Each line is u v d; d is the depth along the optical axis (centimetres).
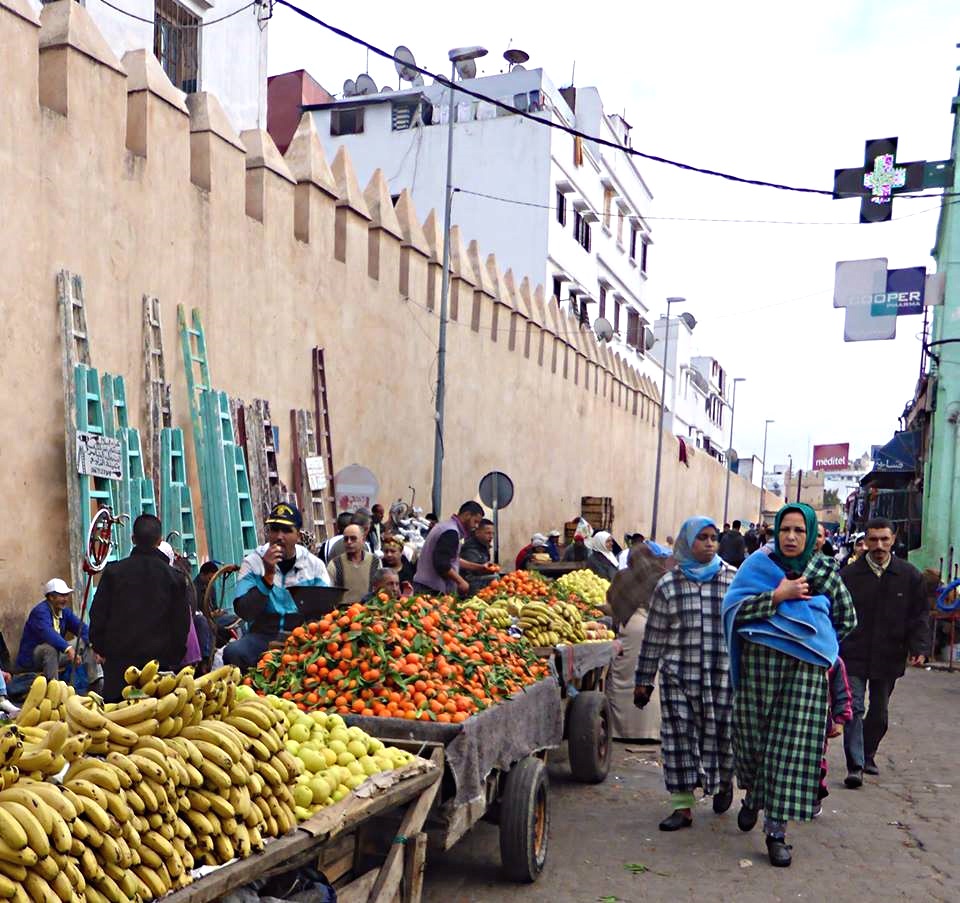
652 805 653
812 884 506
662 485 3938
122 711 301
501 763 470
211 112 1170
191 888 265
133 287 1014
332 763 378
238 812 297
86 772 266
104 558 748
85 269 942
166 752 284
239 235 1210
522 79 2983
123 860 254
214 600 1059
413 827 382
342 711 454
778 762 538
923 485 2175
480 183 2969
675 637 601
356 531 802
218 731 311
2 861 228
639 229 4212
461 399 1938
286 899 315
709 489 5066
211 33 1528
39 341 880
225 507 1096
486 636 572
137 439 970
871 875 521
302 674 489
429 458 1802
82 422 901
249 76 1636
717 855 549
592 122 3522
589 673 757
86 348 924
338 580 800
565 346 2600
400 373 1672
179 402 1087
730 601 556
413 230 1703
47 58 920
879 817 634
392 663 476
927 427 2091
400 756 405
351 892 344
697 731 598
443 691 467
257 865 290
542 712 540
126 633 604
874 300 1830
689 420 5841
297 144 1410
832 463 8400
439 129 3006
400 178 3050
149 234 1038
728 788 625
